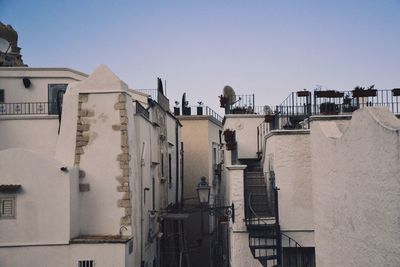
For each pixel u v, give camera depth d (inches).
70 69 748.6
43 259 404.5
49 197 409.7
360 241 266.4
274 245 462.9
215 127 1196.5
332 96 462.3
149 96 722.8
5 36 852.0
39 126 575.2
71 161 462.6
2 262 399.9
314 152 375.6
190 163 1105.4
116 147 466.9
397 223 215.2
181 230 840.9
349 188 285.0
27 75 741.9
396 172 215.6
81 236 439.2
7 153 409.1
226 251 651.5
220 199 861.2
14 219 404.2
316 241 370.9
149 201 609.0
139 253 502.6
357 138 268.8
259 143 700.7
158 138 723.4
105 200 456.1
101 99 476.7
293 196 464.4
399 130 212.2
